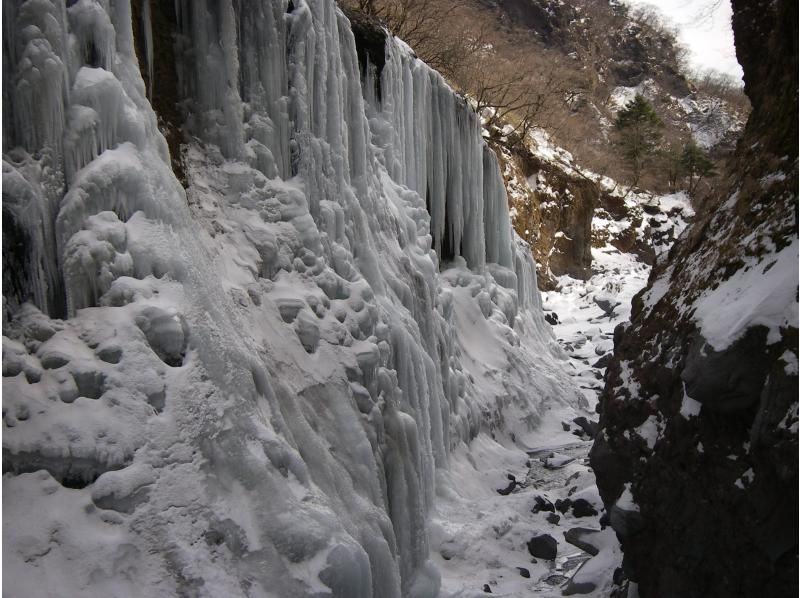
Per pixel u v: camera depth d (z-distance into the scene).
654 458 4.03
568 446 9.48
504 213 11.70
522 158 21.59
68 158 3.54
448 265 10.16
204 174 5.09
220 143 5.26
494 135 20.36
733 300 3.47
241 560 3.35
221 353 3.82
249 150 5.34
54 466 3.03
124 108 3.84
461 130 10.08
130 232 3.71
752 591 3.29
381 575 4.37
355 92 6.73
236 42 5.33
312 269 5.41
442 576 5.52
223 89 5.25
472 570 5.67
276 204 5.36
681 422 3.76
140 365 3.40
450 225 10.07
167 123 4.95
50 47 3.44
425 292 7.49
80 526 2.96
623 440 4.41
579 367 13.70
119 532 3.04
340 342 5.25
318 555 3.57
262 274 5.08
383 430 5.33
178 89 5.15
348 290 5.67
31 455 2.98
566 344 15.18
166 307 3.64
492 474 7.87
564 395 11.12
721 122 39.56
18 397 3.03
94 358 3.33
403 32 15.98
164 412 3.42
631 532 4.22
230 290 4.55
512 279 11.59
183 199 4.16
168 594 3.04
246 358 3.99
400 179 8.15
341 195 6.15
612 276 23.14
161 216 3.88
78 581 2.83
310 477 4.01
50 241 3.41
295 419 4.40
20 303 3.28
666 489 3.89
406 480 5.45
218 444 3.55
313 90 5.95
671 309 4.42
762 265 3.44
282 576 3.40
